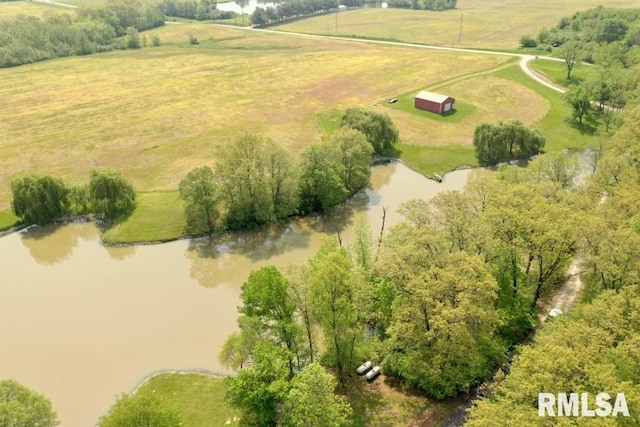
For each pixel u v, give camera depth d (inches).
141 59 7677.2
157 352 2396.7
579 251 2121.1
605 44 6727.4
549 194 2564.0
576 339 1583.4
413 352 1971.0
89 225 3420.3
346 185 3791.8
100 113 5324.8
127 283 2925.7
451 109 5398.6
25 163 4232.3
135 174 4047.7
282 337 1972.2
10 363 2352.4
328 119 5137.8
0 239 3299.7
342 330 1984.5
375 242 2901.1
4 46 7411.4
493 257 2187.5
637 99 4424.2
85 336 2511.1
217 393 2091.5
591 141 4712.1
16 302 2768.2
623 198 2449.6
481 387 1966.0
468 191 2664.9
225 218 3363.7
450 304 1865.2
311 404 1625.2
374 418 1899.6
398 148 4520.2
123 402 1628.9
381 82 6407.5
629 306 1707.7
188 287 2891.2
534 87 6018.7
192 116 5255.9
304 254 3174.2
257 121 5123.0
